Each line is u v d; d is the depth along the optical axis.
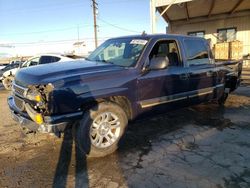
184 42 5.45
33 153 4.29
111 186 3.32
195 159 4.03
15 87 4.26
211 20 20.66
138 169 3.73
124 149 4.41
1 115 6.90
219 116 6.31
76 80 3.82
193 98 5.61
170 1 12.84
